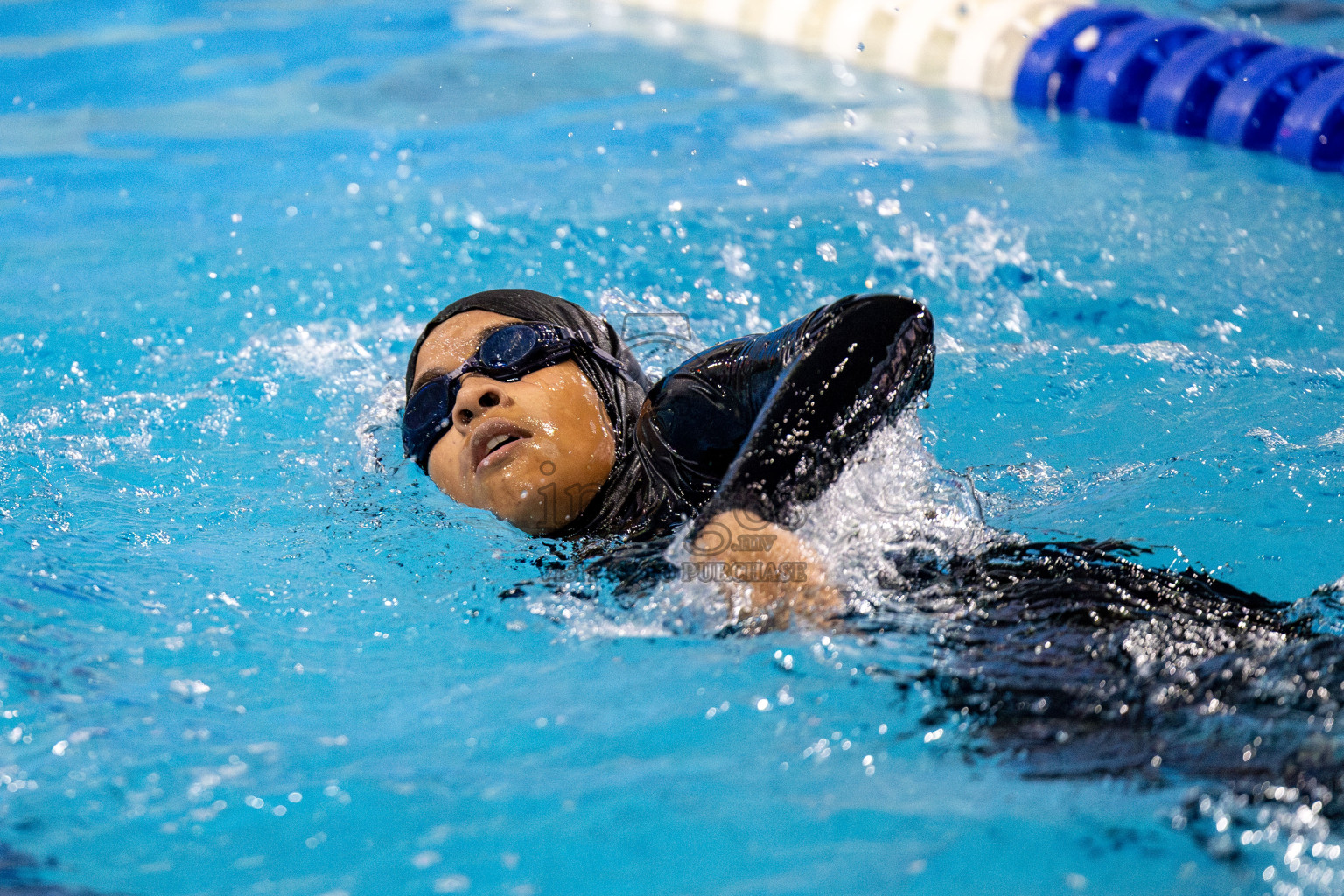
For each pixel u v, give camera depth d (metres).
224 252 5.58
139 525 3.29
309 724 2.35
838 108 7.58
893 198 5.93
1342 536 2.96
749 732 2.22
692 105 7.69
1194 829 1.85
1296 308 4.51
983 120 7.30
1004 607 2.50
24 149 7.14
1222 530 2.99
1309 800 1.86
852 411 2.64
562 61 8.76
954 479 3.02
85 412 4.07
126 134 7.38
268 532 3.25
